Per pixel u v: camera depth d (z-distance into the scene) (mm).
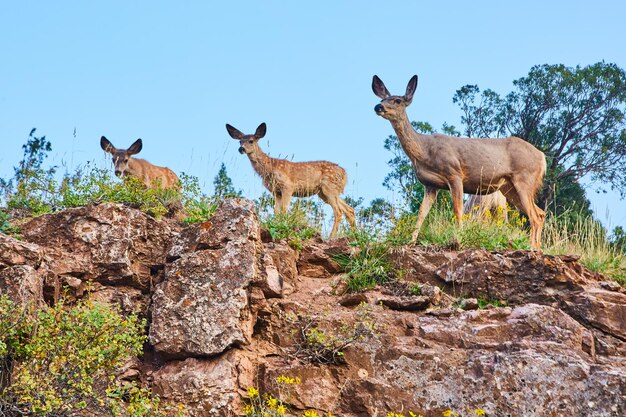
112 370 16438
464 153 22875
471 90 50844
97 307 16672
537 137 49250
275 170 28781
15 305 16719
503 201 25391
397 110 23031
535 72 50219
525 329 17781
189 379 17016
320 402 17141
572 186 46188
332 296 19297
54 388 15789
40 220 19422
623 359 17531
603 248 21828
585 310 18344
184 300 17828
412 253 20141
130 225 19328
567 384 16531
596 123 49594
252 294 18094
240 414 16844
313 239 21234
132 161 31109
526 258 19234
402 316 18406
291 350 17922
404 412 16891
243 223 18516
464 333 17828
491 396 16672
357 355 17578
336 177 29250
